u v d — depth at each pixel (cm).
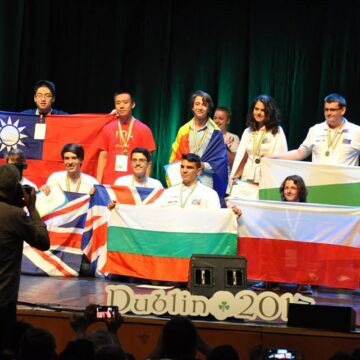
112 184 1258
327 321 810
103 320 729
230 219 1075
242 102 1530
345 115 1488
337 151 1194
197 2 1536
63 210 1158
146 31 1545
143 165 1153
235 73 1527
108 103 1548
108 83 1548
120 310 848
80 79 1550
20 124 1294
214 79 1538
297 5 1502
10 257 750
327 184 1167
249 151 1223
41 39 1533
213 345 825
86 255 1144
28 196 767
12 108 1513
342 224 1077
